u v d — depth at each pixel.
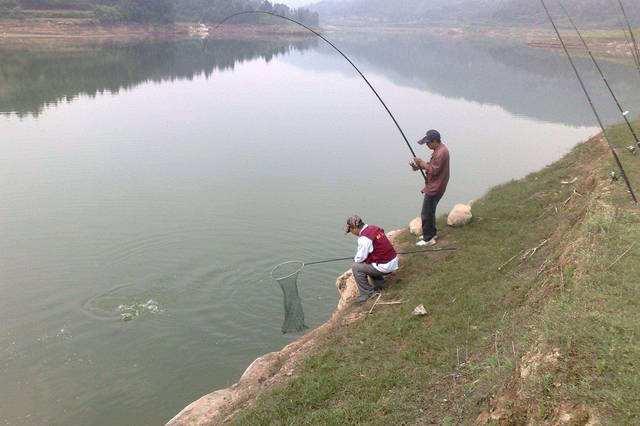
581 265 7.06
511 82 66.25
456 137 35.91
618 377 4.82
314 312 13.54
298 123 41.62
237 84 65.06
